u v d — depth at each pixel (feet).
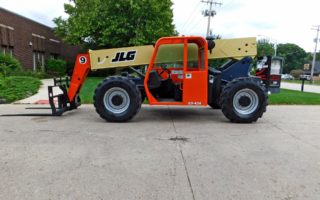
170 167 12.02
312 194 9.85
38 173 11.27
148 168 11.89
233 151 14.23
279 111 26.63
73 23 82.99
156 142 15.65
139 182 10.57
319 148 14.92
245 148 14.75
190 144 15.31
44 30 81.00
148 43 77.66
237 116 20.63
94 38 80.89
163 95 22.79
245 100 20.72
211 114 24.40
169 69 22.58
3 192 9.72
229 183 10.59
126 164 12.31
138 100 20.74
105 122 20.72
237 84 20.57
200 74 20.81
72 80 23.54
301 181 10.85
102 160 12.75
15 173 11.26
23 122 20.49
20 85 38.70
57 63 76.07
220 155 13.60
